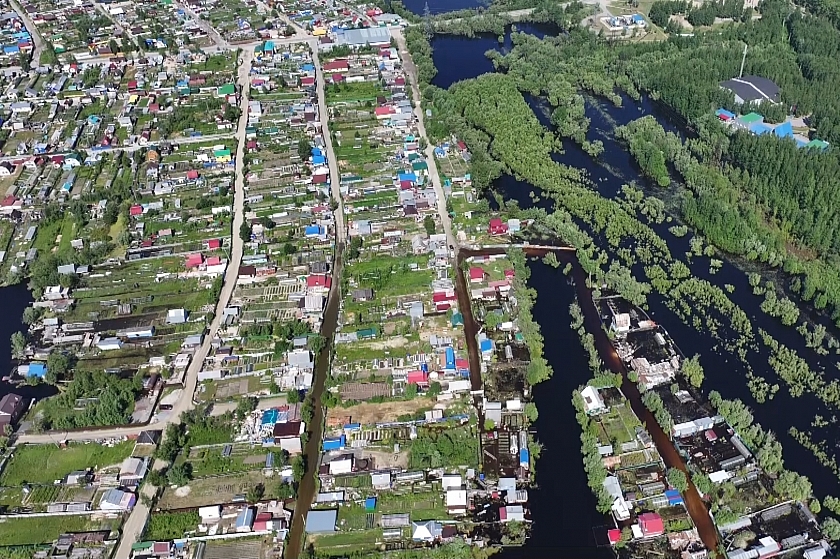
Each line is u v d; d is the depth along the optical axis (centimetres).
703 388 15662
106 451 14700
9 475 14350
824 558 12194
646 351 16625
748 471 13662
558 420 15162
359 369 16362
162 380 16300
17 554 12875
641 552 12550
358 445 14612
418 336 17212
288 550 12850
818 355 16512
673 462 14100
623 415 15038
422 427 14925
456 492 13400
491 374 16175
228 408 15575
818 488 13525
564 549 12700
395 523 13125
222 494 13762
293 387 15988
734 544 12519
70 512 13550
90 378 16125
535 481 13925
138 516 13462
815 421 14825
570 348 17000
